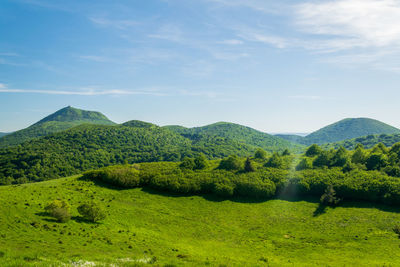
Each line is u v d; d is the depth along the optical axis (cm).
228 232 5347
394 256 4047
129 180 7744
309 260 3950
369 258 3994
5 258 2161
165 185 7694
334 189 6950
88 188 7200
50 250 2944
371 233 5034
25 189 6044
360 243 4644
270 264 3503
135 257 3014
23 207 4662
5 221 3844
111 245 3681
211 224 5744
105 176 7862
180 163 9775
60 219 4381
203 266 2764
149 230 5019
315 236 5075
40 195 5750
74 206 5541
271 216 6241
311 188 7306
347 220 5734
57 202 4744
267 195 7312
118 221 5225
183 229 5359
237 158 9369
